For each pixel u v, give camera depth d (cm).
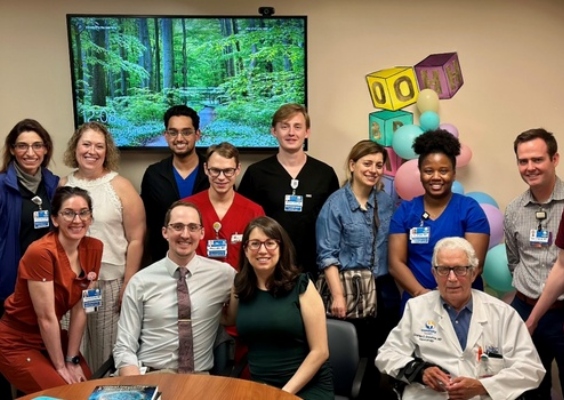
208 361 248
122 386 191
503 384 207
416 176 312
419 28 356
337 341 250
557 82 359
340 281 287
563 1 353
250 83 349
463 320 225
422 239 272
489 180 368
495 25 356
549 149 254
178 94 348
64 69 353
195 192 318
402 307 283
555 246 259
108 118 347
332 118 362
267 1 353
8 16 348
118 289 303
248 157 364
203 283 248
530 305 271
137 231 306
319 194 314
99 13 349
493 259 302
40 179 301
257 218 234
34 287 242
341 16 355
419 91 360
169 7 350
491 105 362
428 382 214
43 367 250
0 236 291
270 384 228
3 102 355
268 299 230
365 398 276
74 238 245
